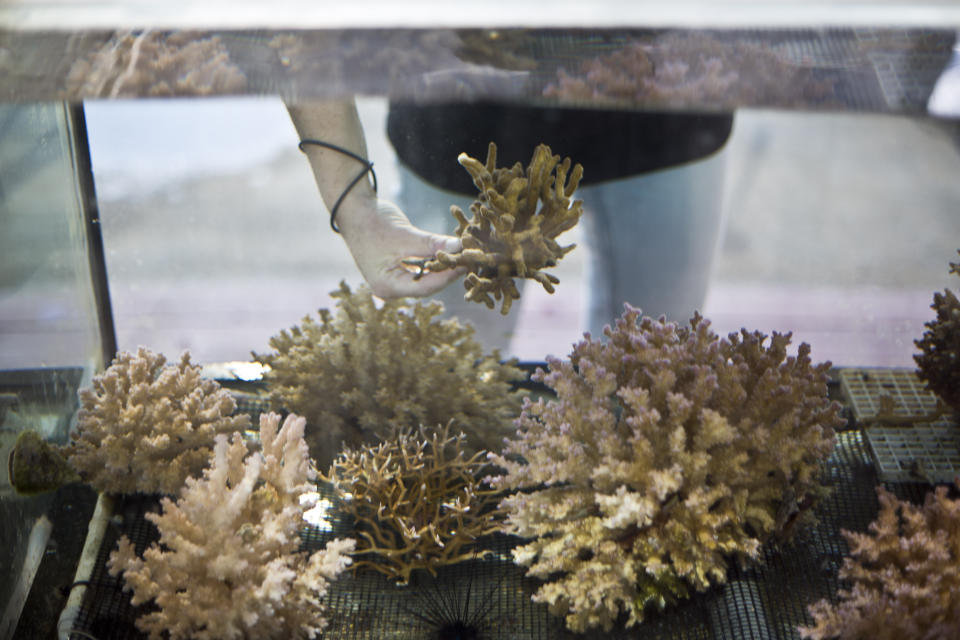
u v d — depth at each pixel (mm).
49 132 1413
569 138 1406
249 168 2379
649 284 1679
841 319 1785
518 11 1206
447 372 1412
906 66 1222
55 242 1428
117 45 1199
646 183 1521
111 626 1251
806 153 2004
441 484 1336
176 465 1324
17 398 1327
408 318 1432
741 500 1257
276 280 2316
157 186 2271
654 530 1247
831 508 1339
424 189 1504
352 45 1217
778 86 1241
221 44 1211
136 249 2119
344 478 1350
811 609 1201
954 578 1185
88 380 1496
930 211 1978
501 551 1317
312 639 1222
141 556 1306
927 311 1709
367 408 1397
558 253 1264
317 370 1410
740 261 2072
